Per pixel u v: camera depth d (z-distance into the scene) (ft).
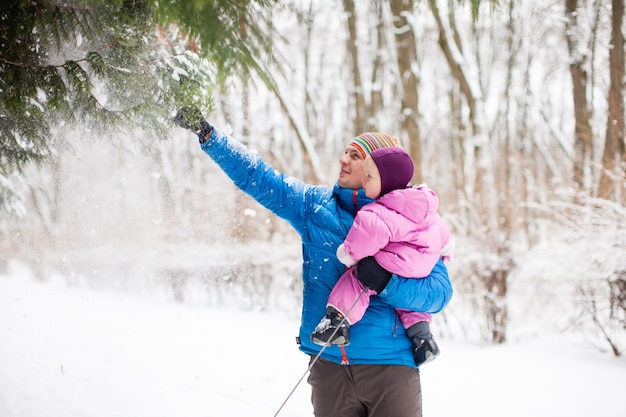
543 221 23.95
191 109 8.23
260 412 13.44
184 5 6.71
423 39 53.42
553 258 21.71
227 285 26.63
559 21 32.22
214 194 15.69
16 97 8.10
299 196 7.88
